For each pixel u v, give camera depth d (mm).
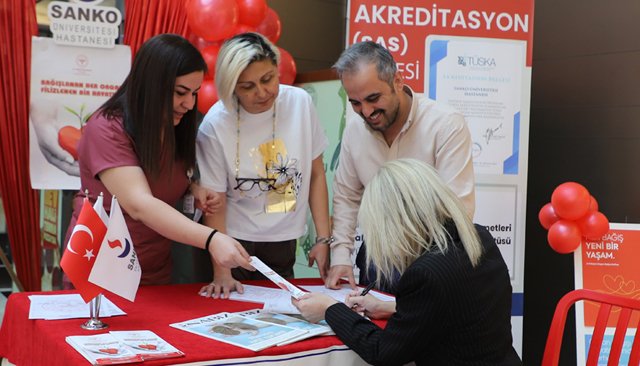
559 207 3312
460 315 1574
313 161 2506
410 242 1640
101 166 2023
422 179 1690
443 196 1677
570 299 2092
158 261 2299
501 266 1719
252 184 2355
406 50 3549
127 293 1751
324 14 4750
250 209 2398
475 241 1653
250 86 2184
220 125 2330
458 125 2361
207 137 2346
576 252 3400
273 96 2248
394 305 1931
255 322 1779
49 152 3377
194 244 1939
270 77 2197
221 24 3305
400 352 1578
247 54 2117
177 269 3660
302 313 1784
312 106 2475
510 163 3643
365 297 1952
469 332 1594
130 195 1995
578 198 3258
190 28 3541
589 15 4215
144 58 1998
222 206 2346
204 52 3438
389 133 2418
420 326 1560
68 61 3369
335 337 1703
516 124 3641
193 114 2174
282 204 2400
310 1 4668
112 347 1493
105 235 1713
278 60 2217
